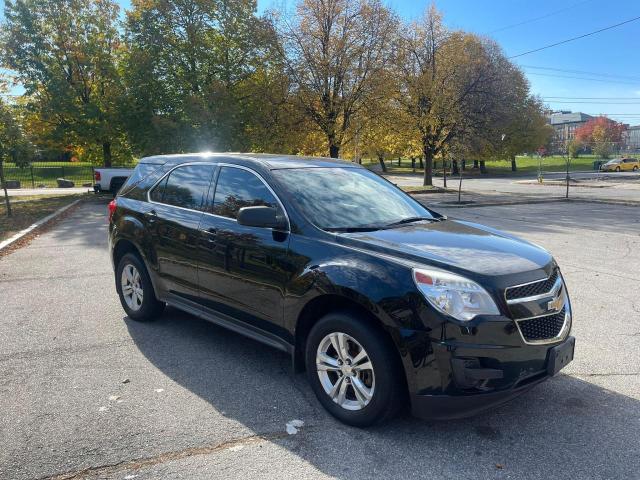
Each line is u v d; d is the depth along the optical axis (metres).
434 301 3.01
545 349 3.22
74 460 2.95
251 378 4.11
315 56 24.44
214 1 25.52
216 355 4.59
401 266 3.18
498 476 2.84
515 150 57.00
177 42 25.58
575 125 140.75
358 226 3.88
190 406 3.62
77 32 25.55
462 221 4.70
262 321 3.96
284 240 3.79
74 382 4.00
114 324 5.43
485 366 3.01
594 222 15.32
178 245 4.69
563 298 3.51
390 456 3.03
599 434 3.29
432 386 3.00
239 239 4.08
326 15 24.50
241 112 25.33
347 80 24.86
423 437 3.24
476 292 3.03
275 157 4.65
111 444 3.12
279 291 3.74
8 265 8.52
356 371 3.31
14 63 24.39
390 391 3.14
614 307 6.16
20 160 15.78
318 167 4.61
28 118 24.98
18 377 4.08
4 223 13.83
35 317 5.64
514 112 50.19
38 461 2.93
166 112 25.25
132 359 4.48
